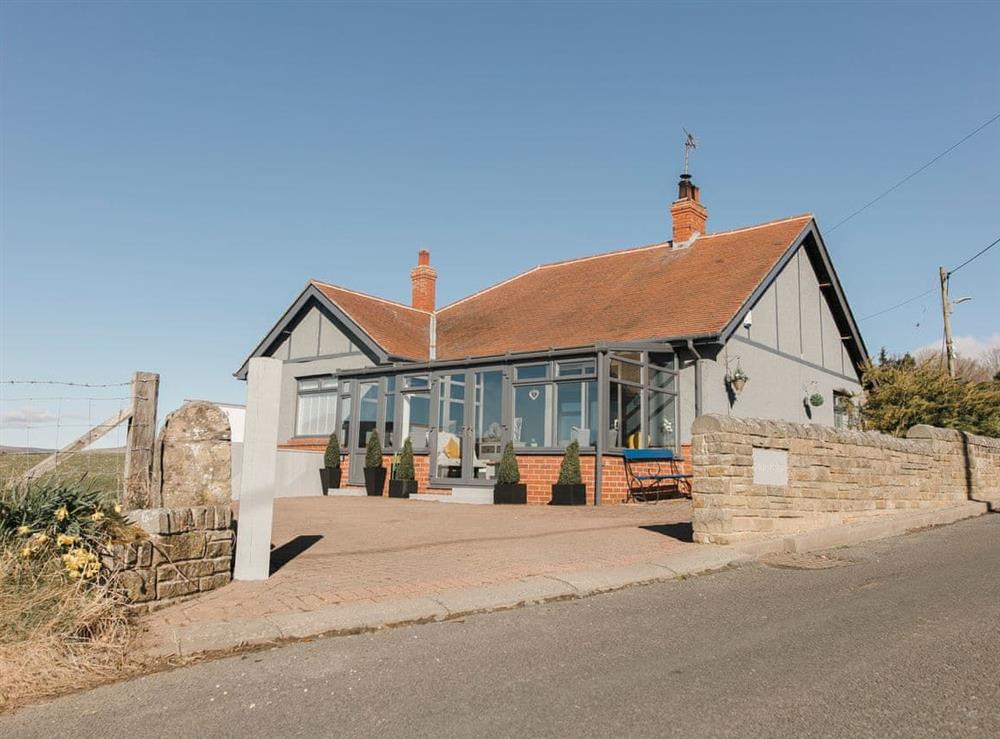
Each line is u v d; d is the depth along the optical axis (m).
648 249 23.17
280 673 4.77
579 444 15.75
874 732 3.68
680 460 17.03
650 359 16.91
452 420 17.97
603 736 3.68
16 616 4.96
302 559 8.30
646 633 5.59
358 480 19.83
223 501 7.04
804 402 20.47
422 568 7.84
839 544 10.23
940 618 5.86
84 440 6.81
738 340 17.83
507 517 12.62
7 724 4.06
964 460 15.69
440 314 25.44
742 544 9.32
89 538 5.80
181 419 6.98
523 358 16.72
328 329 22.72
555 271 24.73
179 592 6.32
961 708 3.97
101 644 5.07
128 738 3.83
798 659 4.85
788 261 19.77
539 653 5.10
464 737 3.71
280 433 23.48
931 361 21.22
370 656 5.08
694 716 3.90
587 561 8.31
